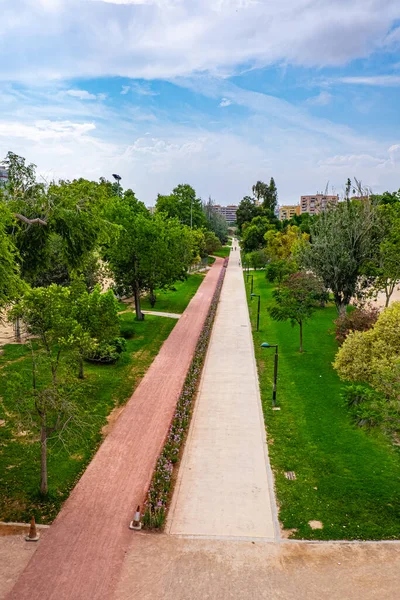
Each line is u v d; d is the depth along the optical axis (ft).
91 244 74.54
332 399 74.18
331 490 50.75
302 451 59.16
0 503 47.65
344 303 115.14
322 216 120.98
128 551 41.22
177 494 50.16
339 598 36.32
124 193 236.43
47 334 53.16
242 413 70.74
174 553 41.09
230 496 49.85
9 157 69.15
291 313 99.04
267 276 204.64
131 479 52.85
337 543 42.75
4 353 92.58
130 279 123.85
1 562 39.40
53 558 40.04
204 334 112.37
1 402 69.41
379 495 49.62
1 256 51.16
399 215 122.72
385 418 46.98
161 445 60.75
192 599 36.06
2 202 60.29
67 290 57.11
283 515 46.80
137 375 86.12
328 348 101.24
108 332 77.05
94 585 37.17
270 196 415.03
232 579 38.17
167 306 151.84
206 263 274.36
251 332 119.96
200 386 81.61
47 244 75.25
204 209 428.97
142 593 36.52
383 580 38.17
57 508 47.24
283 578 38.37
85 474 53.62
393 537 43.55
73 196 71.51
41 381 70.18
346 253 107.24
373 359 65.82
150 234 120.16
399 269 106.83
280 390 79.25
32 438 57.36
